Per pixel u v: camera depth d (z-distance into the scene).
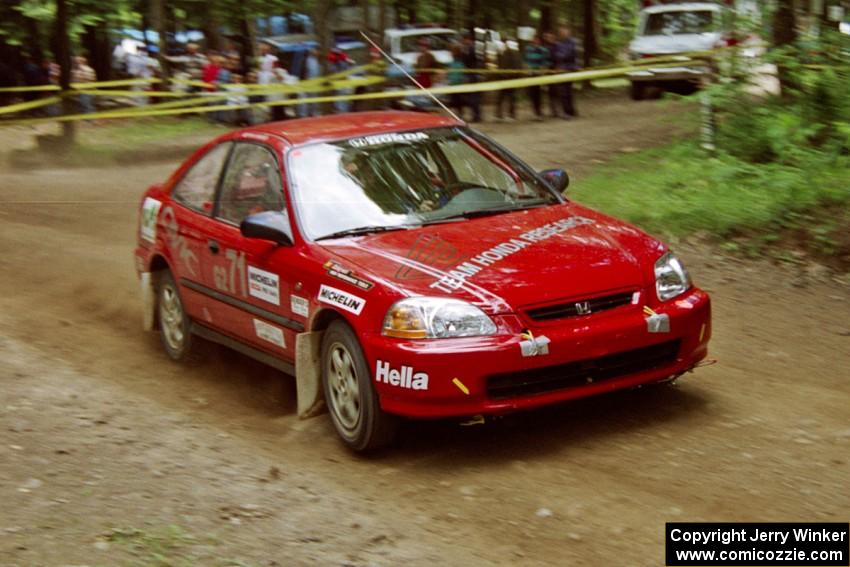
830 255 9.69
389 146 7.20
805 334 7.98
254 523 5.13
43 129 20.66
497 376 5.73
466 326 5.75
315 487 5.64
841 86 12.04
